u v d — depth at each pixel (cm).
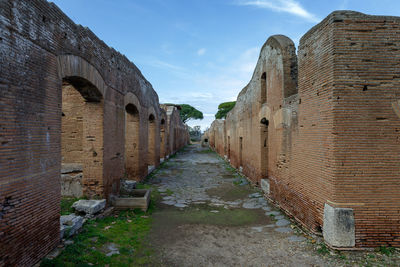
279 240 530
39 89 418
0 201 333
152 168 1465
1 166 336
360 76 465
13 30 358
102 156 683
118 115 814
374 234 460
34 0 405
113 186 767
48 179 439
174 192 985
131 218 666
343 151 462
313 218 541
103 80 682
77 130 834
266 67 903
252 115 1131
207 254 470
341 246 458
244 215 706
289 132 679
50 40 449
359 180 461
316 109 530
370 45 466
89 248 464
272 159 827
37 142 411
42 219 420
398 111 463
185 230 592
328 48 482
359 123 463
